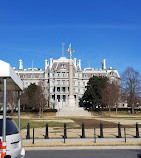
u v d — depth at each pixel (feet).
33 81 444.96
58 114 252.62
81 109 268.82
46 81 429.38
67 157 44.34
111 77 439.22
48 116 239.71
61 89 409.90
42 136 74.28
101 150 52.16
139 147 55.21
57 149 54.13
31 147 55.11
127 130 87.92
